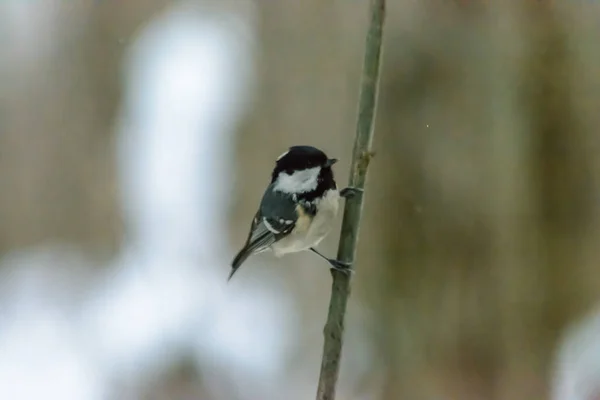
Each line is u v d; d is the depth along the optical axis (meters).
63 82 15.02
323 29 10.73
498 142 9.43
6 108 15.21
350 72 10.52
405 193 9.83
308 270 11.32
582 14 9.15
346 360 10.55
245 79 12.09
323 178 6.53
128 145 14.41
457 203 9.58
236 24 12.67
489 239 9.51
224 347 11.71
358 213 5.10
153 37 14.25
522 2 9.30
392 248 9.95
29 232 15.77
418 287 9.88
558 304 9.55
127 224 14.62
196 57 13.35
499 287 9.54
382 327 10.22
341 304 5.01
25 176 15.30
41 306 13.47
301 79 11.00
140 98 14.19
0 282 14.38
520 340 9.57
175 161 13.62
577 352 9.48
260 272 12.50
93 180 15.02
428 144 9.65
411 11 9.61
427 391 9.92
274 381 11.18
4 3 14.81
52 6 14.85
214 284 12.80
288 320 11.73
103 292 13.60
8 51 15.04
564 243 9.47
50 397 10.72
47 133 15.14
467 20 9.47
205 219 13.18
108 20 14.62
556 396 9.44
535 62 9.33
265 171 11.95
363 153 5.09
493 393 9.63
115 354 11.85
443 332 9.79
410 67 9.66
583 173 9.36
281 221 6.58
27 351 12.01
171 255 13.61
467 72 9.47
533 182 9.45
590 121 9.29
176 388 11.20
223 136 12.68
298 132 11.09
